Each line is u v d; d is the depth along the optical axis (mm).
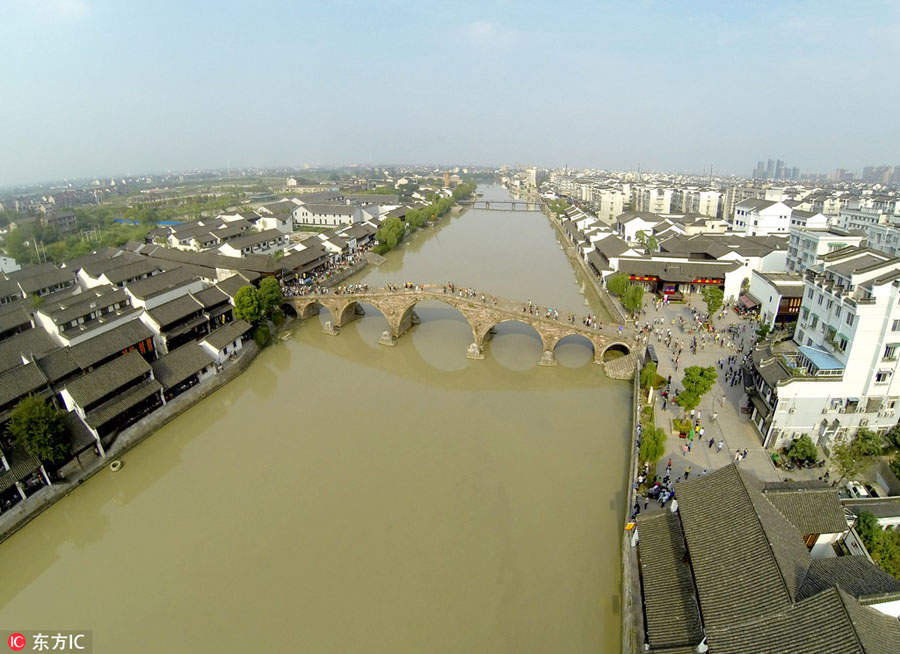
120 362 53844
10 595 36375
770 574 23734
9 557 39656
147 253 109250
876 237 92688
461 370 69375
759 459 44469
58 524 43062
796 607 21766
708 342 70312
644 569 30234
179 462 49625
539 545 38531
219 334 67938
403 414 57688
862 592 22922
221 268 91938
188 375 59500
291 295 88125
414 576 35875
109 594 35688
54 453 43875
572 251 137750
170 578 36531
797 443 42469
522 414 57500
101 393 49781
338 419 56781
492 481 45719
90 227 164375
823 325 47812
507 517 41344
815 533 31125
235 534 40219
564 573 36062
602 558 37312
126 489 46562
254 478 46906
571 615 33000
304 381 66438
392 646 31047
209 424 56438
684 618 26703
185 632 32438
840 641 19766
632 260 97312
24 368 49469
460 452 50156
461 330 84125
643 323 78250
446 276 114875
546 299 98062
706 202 183375
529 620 32656
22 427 42250
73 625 33406
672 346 69000
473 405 59656
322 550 38344
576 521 40875
